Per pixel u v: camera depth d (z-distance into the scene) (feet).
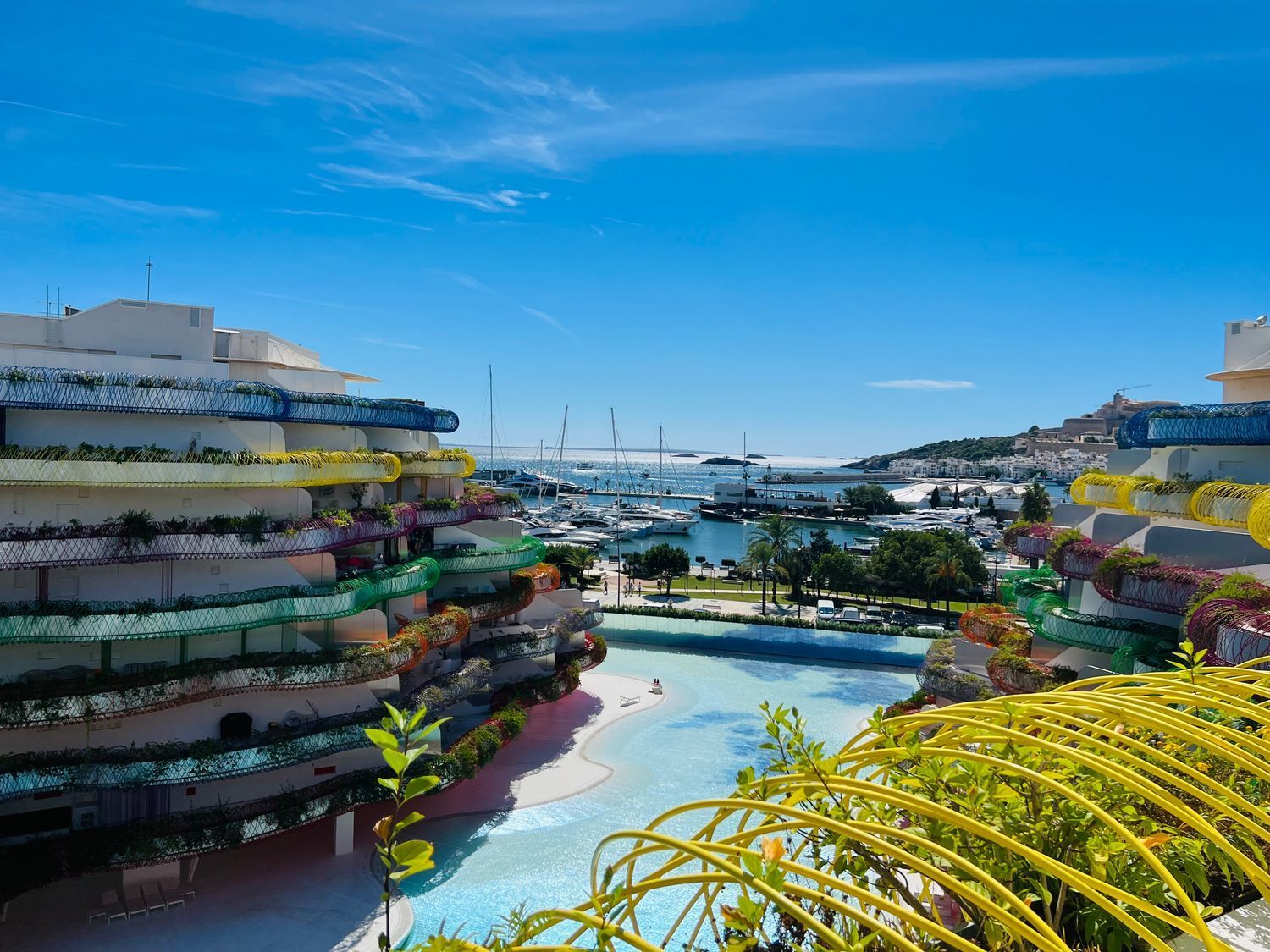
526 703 186.91
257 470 126.52
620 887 30.32
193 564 127.03
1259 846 37.47
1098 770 31.32
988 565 438.40
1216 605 92.32
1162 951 24.70
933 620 325.01
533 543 207.41
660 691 227.40
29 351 116.88
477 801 156.04
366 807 148.77
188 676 118.73
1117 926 29.99
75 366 120.06
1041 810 34.78
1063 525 172.04
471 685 161.38
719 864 27.02
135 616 115.65
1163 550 122.21
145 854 109.91
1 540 108.99
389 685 145.28
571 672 204.95
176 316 135.85
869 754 36.70
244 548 125.39
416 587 157.69
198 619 120.06
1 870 103.40
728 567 460.55
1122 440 153.07
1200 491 112.06
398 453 180.65
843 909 24.82
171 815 115.24
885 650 267.39
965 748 39.55
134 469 115.55
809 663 264.52
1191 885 33.94
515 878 128.06
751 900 26.07
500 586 200.75
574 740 189.98
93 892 117.29
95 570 120.88
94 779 110.52
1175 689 39.60
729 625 288.51
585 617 221.05
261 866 127.65
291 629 134.82
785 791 34.24
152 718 120.67
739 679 244.22
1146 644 114.83
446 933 112.16
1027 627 155.63
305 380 155.43
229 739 122.72
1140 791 30.40
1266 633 80.89
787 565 360.48
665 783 166.09
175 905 115.85
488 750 155.84
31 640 111.24
